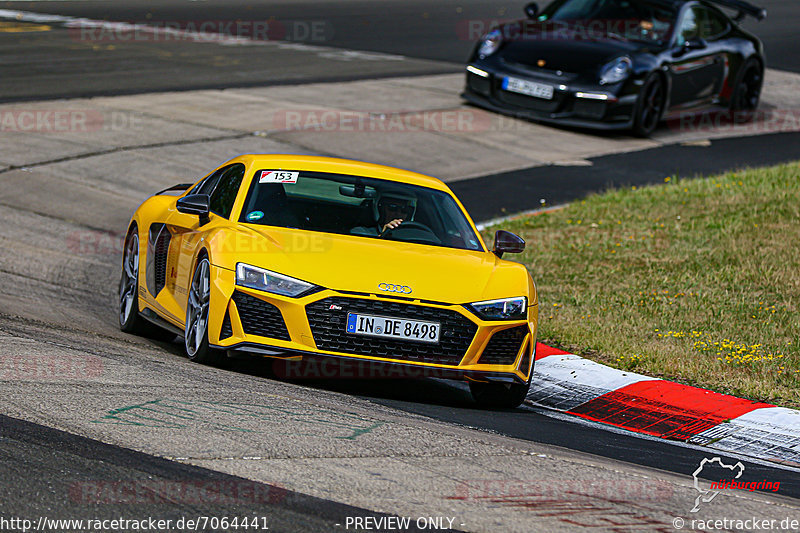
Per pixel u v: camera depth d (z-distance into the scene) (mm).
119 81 70688
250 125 60438
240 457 15797
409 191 27688
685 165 59750
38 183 46750
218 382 21062
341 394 22672
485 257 26062
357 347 22469
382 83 76250
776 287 36375
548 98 65188
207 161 52688
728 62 71812
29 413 16922
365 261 23594
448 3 142250
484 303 23359
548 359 28828
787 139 68250
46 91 65562
